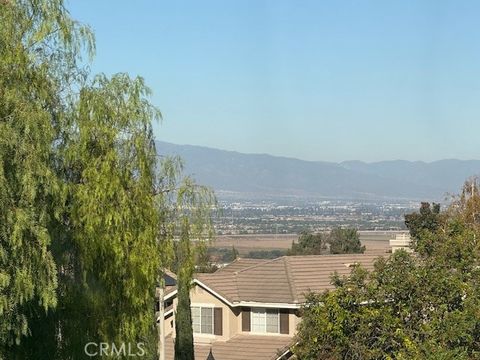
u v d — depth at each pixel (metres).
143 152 19.55
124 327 18.22
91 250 17.75
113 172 18.42
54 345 17.41
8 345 16.22
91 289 17.86
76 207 17.80
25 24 17.72
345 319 19.30
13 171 15.45
